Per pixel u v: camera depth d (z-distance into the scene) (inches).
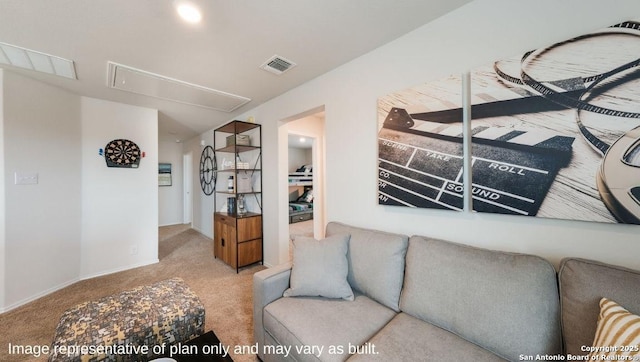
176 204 245.0
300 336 46.0
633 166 37.7
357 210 80.0
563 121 43.6
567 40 43.6
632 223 37.8
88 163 111.2
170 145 241.3
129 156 121.5
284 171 119.1
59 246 100.0
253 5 54.7
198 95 110.0
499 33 51.4
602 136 40.1
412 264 53.8
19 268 87.0
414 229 65.9
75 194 106.6
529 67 47.1
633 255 38.8
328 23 61.8
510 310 39.4
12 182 85.6
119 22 59.4
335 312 52.6
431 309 47.7
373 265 58.8
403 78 67.4
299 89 101.1
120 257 119.7
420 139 63.1
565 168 43.3
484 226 54.1
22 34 63.6
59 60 77.4
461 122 56.4
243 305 85.8
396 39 68.9
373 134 75.0
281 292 60.8
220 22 60.3
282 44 70.7
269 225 123.3
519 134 48.1
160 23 60.1
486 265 44.4
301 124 150.9
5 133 83.8
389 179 69.2
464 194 56.4
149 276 112.4
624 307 31.6
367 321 49.8
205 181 192.1
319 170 163.8
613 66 39.5
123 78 91.0
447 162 58.5
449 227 59.4
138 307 56.7
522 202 47.8
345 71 82.5
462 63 56.7
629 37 38.4
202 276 112.1
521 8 48.7
